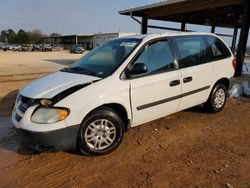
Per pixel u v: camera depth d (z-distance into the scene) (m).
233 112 5.86
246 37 9.62
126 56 4.03
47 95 3.44
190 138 4.40
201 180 3.12
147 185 3.03
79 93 3.48
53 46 67.00
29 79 10.60
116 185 3.04
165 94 4.36
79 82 3.65
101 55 4.50
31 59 24.86
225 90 5.77
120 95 3.79
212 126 4.97
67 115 3.36
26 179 3.18
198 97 5.05
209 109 5.57
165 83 4.32
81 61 4.62
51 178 3.20
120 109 3.97
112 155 3.78
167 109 4.49
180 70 4.58
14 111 3.76
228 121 5.26
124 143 4.18
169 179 3.15
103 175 3.26
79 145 3.59
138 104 4.04
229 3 10.47
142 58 4.13
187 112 5.77
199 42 5.11
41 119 3.32
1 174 3.29
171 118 5.38
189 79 4.73
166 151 3.90
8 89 8.29
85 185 3.05
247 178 3.16
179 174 3.26
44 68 15.60
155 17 15.38
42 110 3.36
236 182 3.07
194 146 4.08
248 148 4.02
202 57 5.11
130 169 3.39
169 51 4.52
